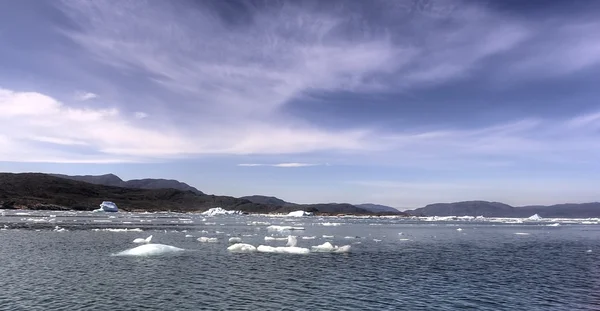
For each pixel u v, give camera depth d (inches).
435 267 1487.5
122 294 992.2
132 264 1414.9
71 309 860.6
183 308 882.1
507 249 2230.6
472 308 927.7
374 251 1984.5
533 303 978.1
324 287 1107.9
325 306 919.7
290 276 1250.6
